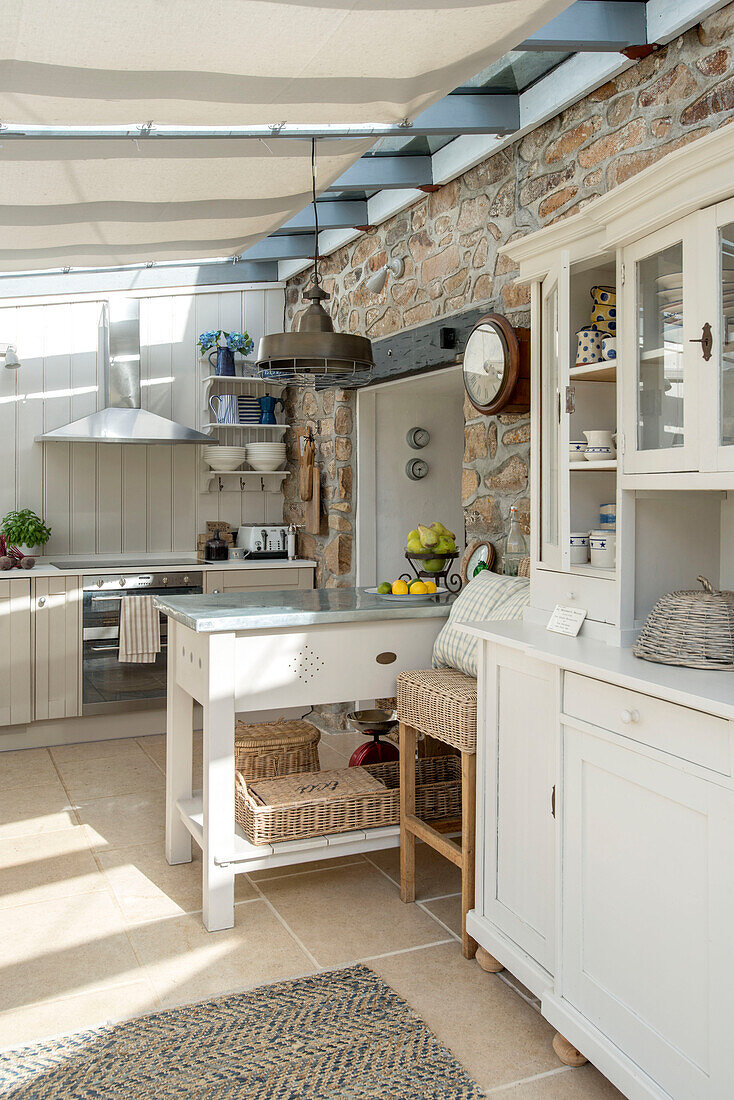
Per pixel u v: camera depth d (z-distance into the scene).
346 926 2.98
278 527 6.10
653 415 2.19
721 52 2.54
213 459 6.10
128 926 2.98
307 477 5.86
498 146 3.59
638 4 2.70
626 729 1.96
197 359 6.30
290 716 5.86
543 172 3.40
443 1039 2.31
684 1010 1.78
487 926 2.63
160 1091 2.09
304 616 3.13
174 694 3.47
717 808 1.68
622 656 2.16
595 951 2.08
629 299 2.27
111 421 5.61
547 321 2.70
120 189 3.38
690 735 1.76
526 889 2.42
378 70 2.43
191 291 6.25
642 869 1.91
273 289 6.48
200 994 2.53
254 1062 2.20
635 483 2.25
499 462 3.68
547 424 2.70
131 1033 2.33
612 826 2.02
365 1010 2.43
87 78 2.30
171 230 3.98
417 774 3.34
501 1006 2.48
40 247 4.04
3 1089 2.10
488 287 3.81
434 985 2.59
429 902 3.17
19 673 5.13
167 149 3.01
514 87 3.34
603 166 3.06
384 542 5.50
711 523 2.46
